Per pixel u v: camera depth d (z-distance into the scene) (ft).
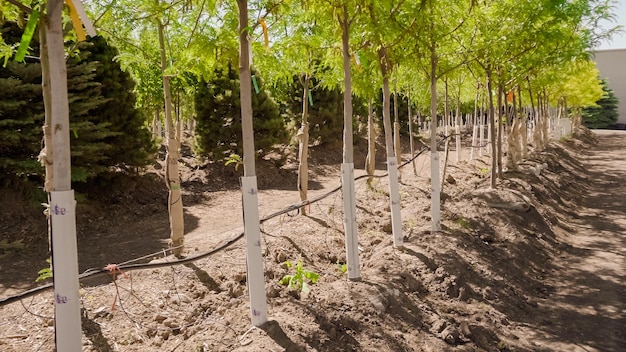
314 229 22.34
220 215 31.83
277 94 60.75
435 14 21.75
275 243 19.06
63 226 8.34
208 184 42.55
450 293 18.22
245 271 16.33
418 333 15.11
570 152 74.18
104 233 27.66
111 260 21.48
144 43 20.79
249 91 12.53
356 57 18.72
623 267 23.34
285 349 11.84
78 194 29.66
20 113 27.86
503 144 62.85
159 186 38.14
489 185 35.12
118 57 18.34
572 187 46.37
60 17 8.17
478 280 19.76
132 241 25.30
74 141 29.40
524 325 17.40
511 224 26.96
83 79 28.71
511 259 22.85
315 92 61.62
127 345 12.16
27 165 27.22
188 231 26.96
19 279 19.49
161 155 49.93
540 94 61.98
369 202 28.73
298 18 20.93
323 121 62.23
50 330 12.68
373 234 22.93
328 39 22.31
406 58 21.99
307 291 14.74
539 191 36.99
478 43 28.07
